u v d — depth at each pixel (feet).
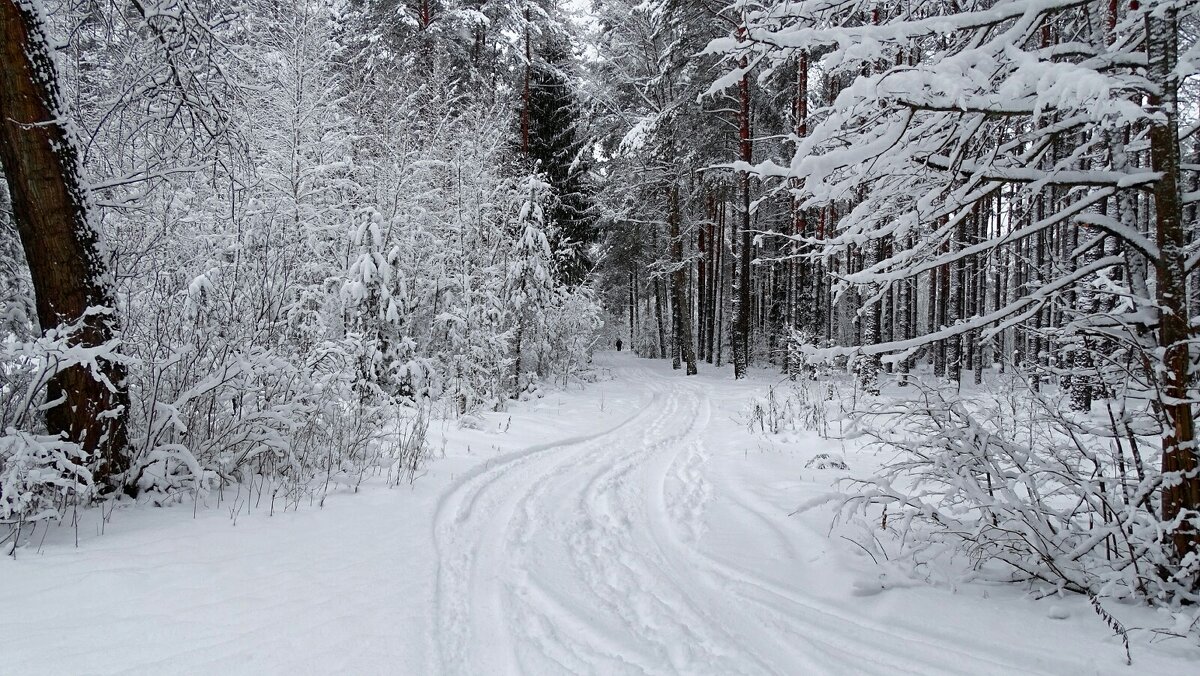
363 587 11.70
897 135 11.23
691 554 14.51
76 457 14.40
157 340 17.67
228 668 8.60
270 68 35.60
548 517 17.43
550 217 62.13
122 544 12.68
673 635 10.36
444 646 9.78
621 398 48.75
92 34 18.15
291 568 12.29
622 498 19.79
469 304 40.98
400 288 35.35
